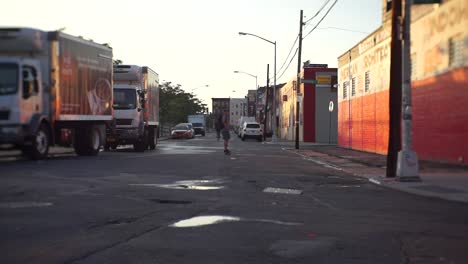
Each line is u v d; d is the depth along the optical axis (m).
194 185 12.98
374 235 7.55
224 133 26.56
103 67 23.91
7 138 17.45
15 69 17.73
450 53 20.31
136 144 28.42
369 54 30.86
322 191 12.75
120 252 6.27
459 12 19.42
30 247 6.40
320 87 53.53
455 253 6.59
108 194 10.90
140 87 28.70
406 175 14.68
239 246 6.70
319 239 7.19
